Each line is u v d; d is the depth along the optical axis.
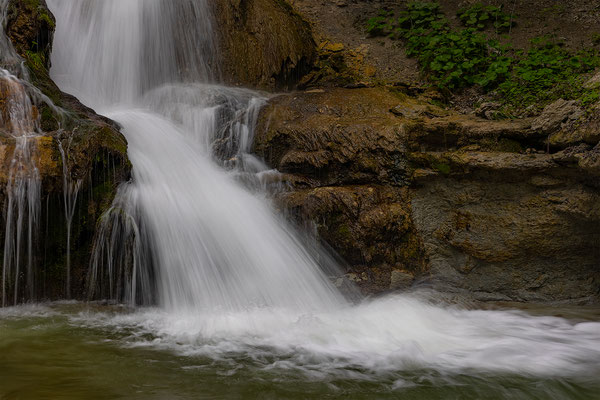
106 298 5.38
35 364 3.52
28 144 5.10
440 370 3.71
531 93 7.42
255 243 5.90
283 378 3.45
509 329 4.88
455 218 6.30
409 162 6.43
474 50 8.81
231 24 8.83
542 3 9.73
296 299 5.63
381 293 6.01
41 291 5.23
